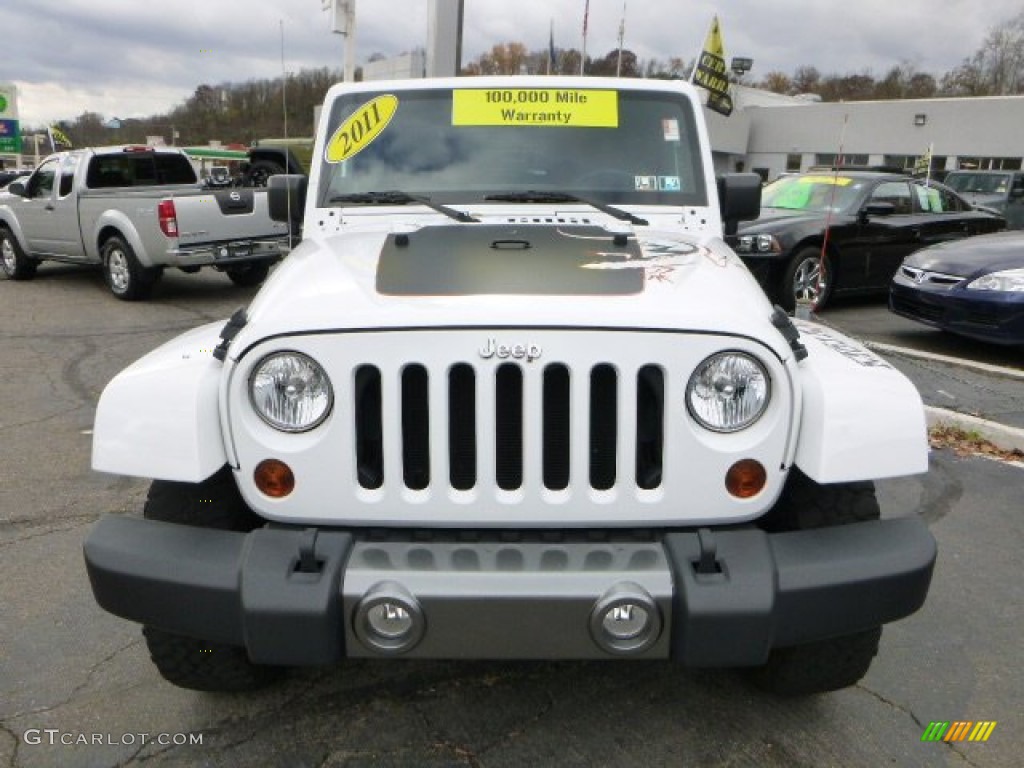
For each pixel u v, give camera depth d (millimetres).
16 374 7117
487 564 2143
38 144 50312
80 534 4047
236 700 2840
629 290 2324
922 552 2232
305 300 2299
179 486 2506
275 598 2092
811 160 30531
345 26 10289
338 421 2160
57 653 3082
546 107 3623
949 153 28828
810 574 2148
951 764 2570
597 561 2152
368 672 3000
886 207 9312
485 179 3512
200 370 2295
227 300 11078
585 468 2160
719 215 3486
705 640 2102
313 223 3439
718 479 2195
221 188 11648
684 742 2646
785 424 2197
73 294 11492
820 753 2605
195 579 2148
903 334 8742
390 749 2613
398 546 2205
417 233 3068
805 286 9281
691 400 2158
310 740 2650
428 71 8961
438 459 2158
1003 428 5406
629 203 3461
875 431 2223
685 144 3600
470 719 2754
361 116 3621
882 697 2881
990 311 7258
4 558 3789
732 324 2154
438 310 2148
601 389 2197
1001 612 3428
